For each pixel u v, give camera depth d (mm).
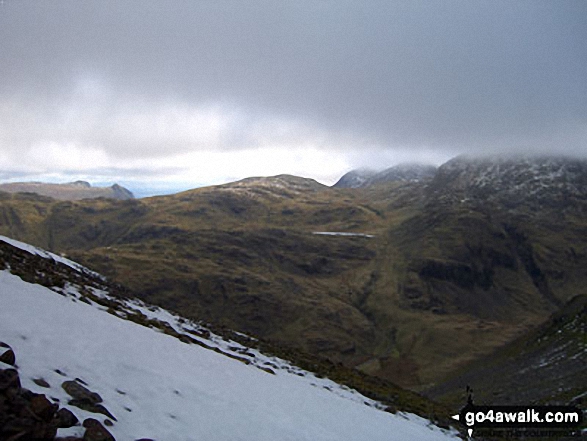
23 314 14875
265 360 33000
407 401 39750
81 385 11086
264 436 14047
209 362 21656
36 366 11023
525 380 121438
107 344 15734
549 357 136000
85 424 9250
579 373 109875
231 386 18516
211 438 12039
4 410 8148
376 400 34156
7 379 8727
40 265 28938
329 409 22766
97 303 25062
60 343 13641
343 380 37469
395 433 23625
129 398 12188
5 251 26719
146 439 10188
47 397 9664
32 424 8211
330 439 17016
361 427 21531
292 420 17328
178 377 16047
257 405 17344
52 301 18656
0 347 10898
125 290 44594
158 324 27109
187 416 12805
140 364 15328
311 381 31688
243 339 40062
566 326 156625
